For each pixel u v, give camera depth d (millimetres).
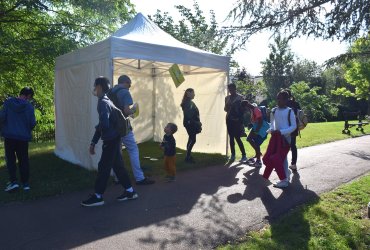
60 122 9219
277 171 6344
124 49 6809
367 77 23750
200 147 10445
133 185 6539
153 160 8953
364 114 35094
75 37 13938
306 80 37000
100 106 5102
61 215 4941
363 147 11531
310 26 5078
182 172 7691
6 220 4738
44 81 14898
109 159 5254
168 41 8227
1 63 13102
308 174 7473
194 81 10531
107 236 4219
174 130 6797
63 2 13703
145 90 11953
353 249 3930
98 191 5312
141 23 8617
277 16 5227
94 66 7207
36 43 13070
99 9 14008
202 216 4922
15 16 13359
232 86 8711
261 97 33438
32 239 4125
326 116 31891
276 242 3996
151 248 3904
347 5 4586
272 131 6395
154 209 5199
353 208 5219
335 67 6230
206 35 5777
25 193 5844
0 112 5895
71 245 3967
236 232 4367
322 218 4738
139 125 11930
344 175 7359
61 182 6512
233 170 7918
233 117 8719
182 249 3893
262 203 5504
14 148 5992
